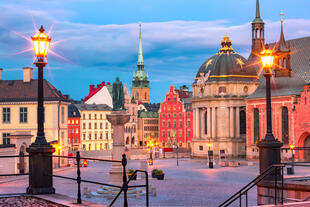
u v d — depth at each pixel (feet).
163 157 425.28
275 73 326.65
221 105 377.30
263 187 78.38
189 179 202.08
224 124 376.89
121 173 132.46
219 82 378.73
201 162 340.80
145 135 618.03
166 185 174.40
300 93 294.87
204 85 384.68
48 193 61.11
